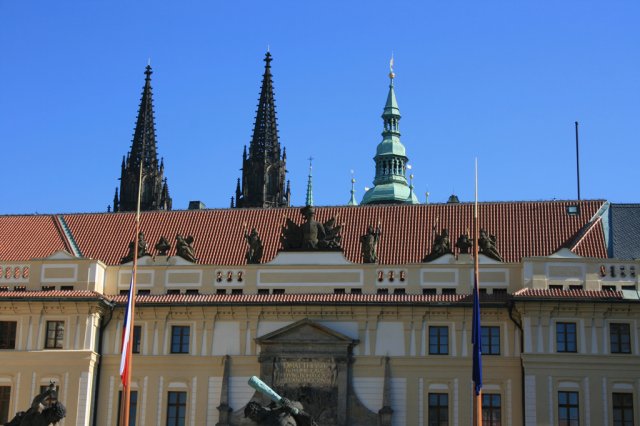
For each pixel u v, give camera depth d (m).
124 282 109.88
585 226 112.19
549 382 98.56
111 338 106.19
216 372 104.00
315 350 102.56
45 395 66.88
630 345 99.06
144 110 195.88
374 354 102.50
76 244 118.31
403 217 116.12
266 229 117.56
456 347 102.06
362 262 109.12
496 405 100.56
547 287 102.62
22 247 117.50
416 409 101.12
